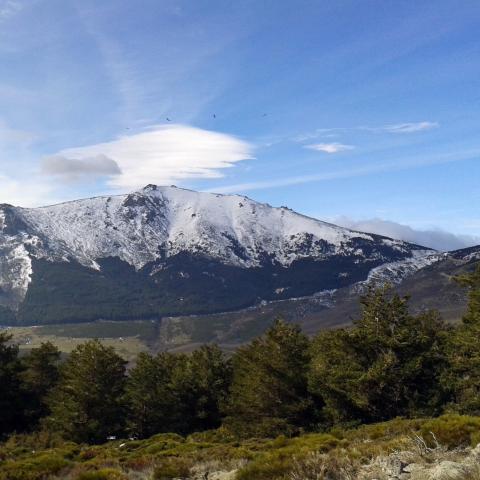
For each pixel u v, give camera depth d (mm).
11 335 57531
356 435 20219
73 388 49188
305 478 10734
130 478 15305
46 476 17750
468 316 40656
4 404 51812
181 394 53344
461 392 32094
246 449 20906
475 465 8367
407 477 9242
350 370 33594
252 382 41312
